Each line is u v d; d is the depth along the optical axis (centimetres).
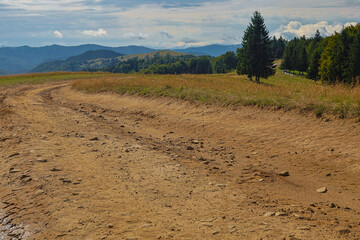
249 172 632
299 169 662
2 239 351
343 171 624
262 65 6016
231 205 436
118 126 1199
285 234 334
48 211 412
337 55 4950
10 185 525
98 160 680
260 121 1056
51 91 3062
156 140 973
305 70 9375
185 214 402
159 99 1684
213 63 19650
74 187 507
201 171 624
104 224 370
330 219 390
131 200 455
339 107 906
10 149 749
